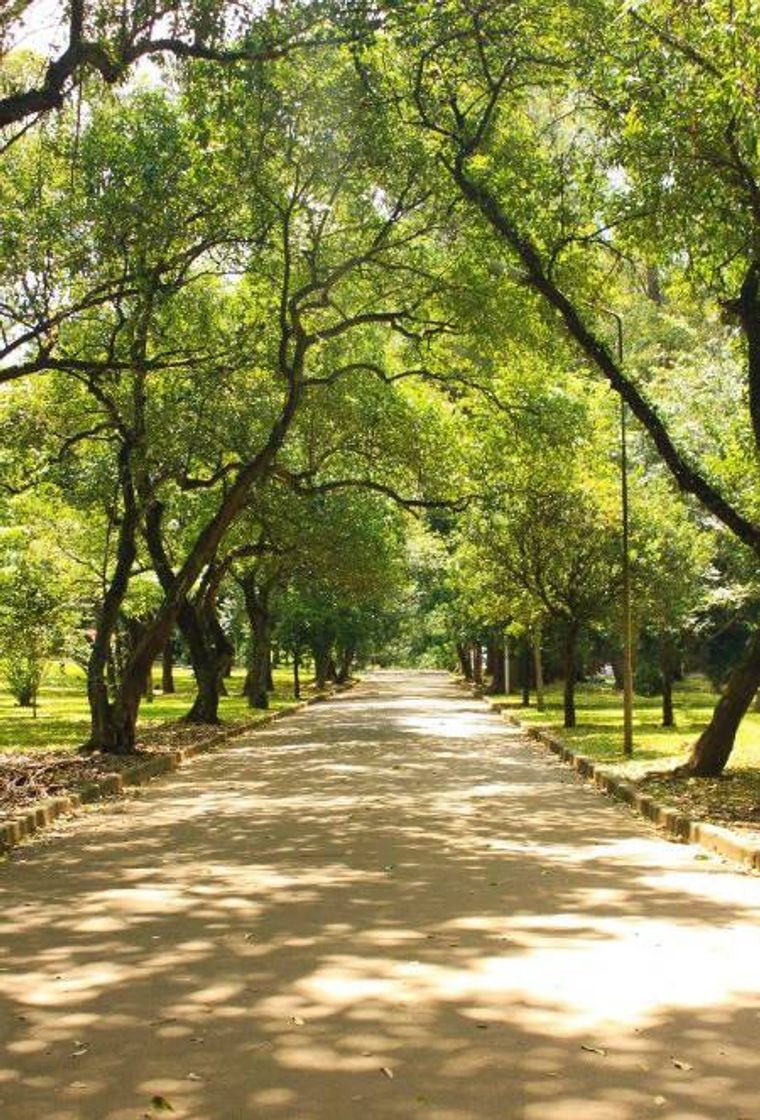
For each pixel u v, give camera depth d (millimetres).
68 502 26500
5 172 18281
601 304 21531
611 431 32531
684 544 31906
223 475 26656
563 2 15336
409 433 29422
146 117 18672
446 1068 5555
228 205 18859
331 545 35156
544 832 13555
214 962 7543
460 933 8328
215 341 24578
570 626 31938
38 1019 6355
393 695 59781
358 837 13070
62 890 10141
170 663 61531
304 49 16281
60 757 21172
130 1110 5059
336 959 7586
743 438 20203
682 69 14008
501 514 32719
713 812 13992
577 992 6812
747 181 14547
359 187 21797
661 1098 5184
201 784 19109
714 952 7777
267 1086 5332
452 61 17578
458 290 23109
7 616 31906
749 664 17969
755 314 16562
